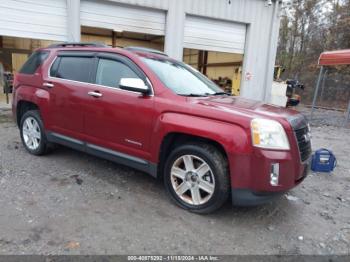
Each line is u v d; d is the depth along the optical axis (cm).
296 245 291
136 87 351
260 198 300
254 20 1243
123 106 371
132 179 420
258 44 1285
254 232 308
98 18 980
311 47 2595
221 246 280
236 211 348
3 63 1179
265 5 1252
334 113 1598
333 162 525
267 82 1351
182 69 431
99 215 320
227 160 314
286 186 301
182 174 343
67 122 437
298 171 313
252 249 279
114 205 344
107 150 398
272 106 372
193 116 324
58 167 450
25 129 507
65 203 341
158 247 272
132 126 366
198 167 331
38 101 470
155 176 361
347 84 1966
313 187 448
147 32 1064
